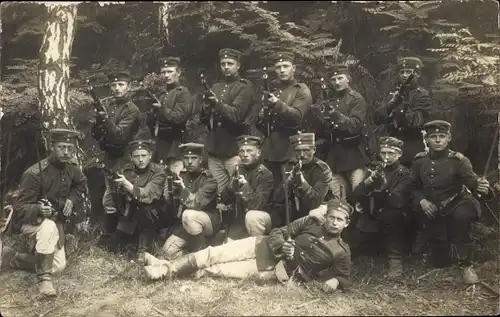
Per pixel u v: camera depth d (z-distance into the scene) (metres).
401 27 6.45
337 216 4.62
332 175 5.20
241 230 5.16
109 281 4.98
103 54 7.22
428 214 4.89
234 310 4.32
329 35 6.62
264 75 5.32
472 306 4.38
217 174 5.61
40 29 6.80
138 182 5.32
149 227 5.34
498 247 5.21
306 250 4.68
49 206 4.87
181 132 5.74
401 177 5.02
